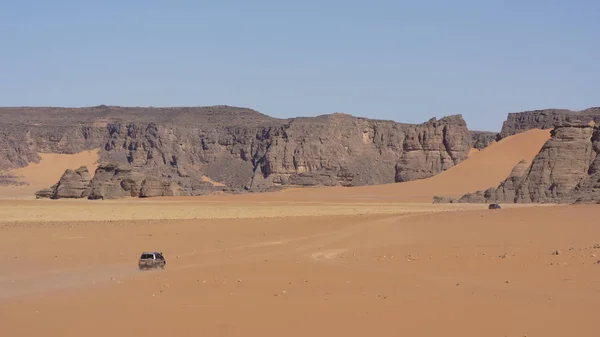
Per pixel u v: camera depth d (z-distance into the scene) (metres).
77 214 124.12
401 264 46.56
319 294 35.78
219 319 30.64
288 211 138.38
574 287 35.81
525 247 53.03
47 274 46.41
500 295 34.09
